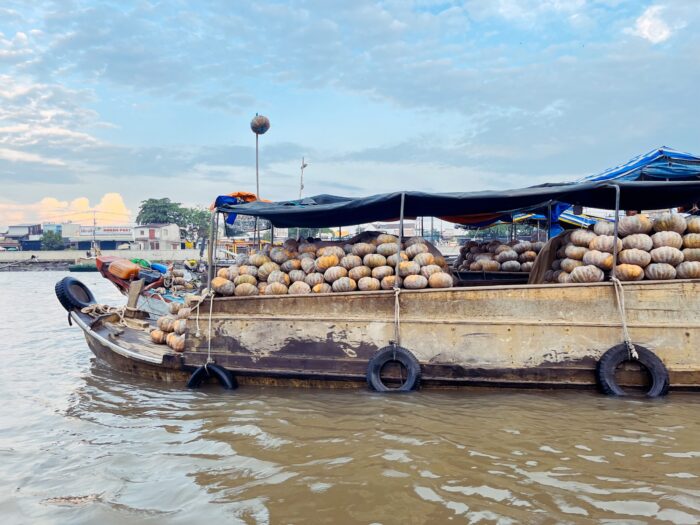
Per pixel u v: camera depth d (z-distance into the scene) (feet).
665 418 18.39
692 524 11.40
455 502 12.68
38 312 65.46
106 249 283.79
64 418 20.88
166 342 28.99
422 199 23.95
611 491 13.03
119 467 15.67
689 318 20.97
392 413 19.72
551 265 25.80
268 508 12.68
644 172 30.01
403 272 23.71
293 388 24.07
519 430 17.57
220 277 25.91
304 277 25.49
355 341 23.26
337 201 35.35
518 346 21.88
